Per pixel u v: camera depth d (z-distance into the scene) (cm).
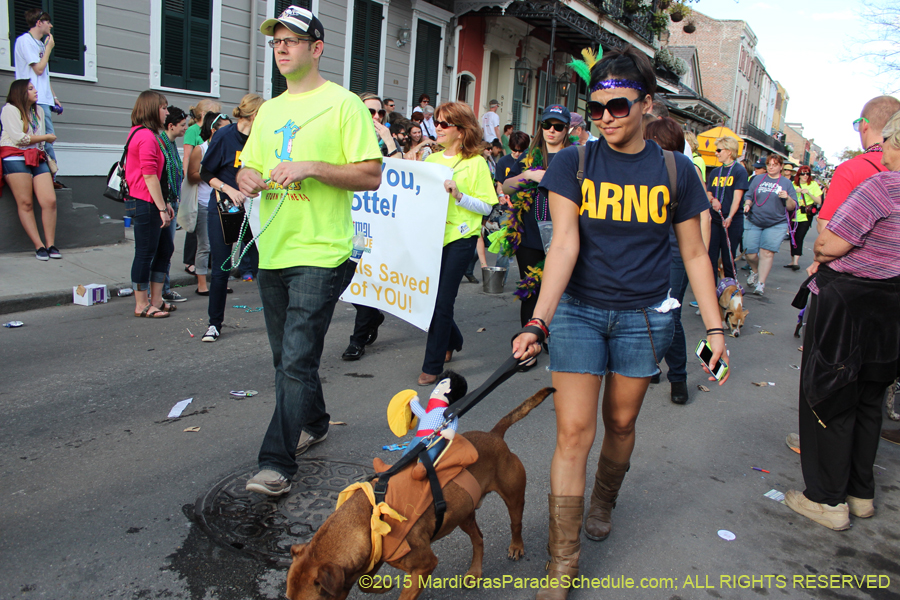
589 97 280
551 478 282
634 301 283
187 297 763
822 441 355
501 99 2022
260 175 342
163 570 279
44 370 509
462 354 620
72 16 963
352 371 554
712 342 286
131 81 1051
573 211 282
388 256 533
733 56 5109
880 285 337
